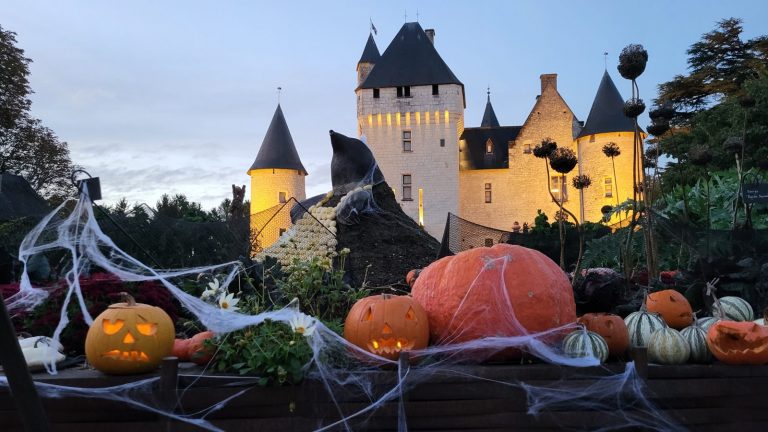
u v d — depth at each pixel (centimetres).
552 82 5206
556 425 269
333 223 775
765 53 4022
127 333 288
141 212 707
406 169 5022
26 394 126
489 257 315
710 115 2744
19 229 591
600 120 4847
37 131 3247
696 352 304
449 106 5006
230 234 701
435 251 812
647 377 275
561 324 305
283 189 5441
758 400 277
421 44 5231
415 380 269
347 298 387
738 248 468
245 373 276
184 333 395
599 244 612
